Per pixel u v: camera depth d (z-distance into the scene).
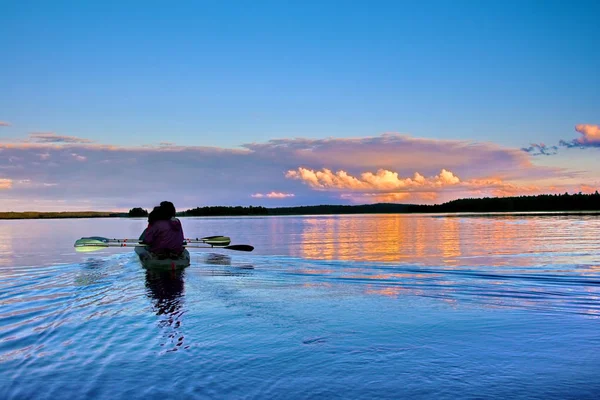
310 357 3.94
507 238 18.20
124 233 27.03
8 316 5.60
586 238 17.72
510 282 8.07
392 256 12.40
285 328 4.94
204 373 3.58
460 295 6.90
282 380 3.42
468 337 4.57
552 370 3.61
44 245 17.50
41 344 4.41
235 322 5.23
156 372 3.61
